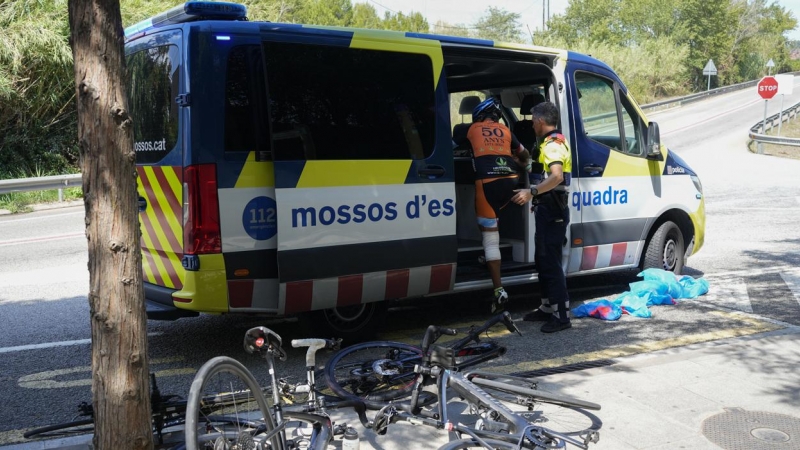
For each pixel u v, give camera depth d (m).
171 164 4.98
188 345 5.91
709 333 6.16
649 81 63.09
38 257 9.59
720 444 3.97
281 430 3.26
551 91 6.71
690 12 80.56
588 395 4.64
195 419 2.67
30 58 17.09
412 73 5.64
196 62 4.84
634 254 7.35
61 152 18.69
